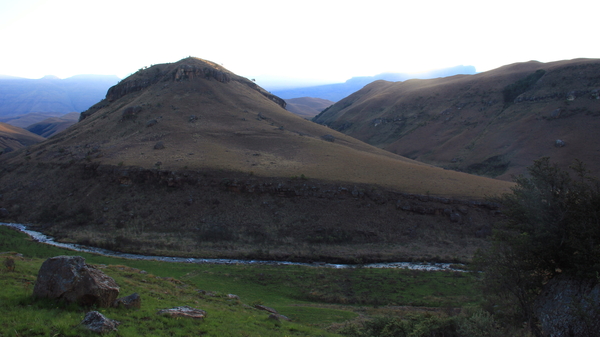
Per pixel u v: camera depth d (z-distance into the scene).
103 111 154.62
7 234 64.38
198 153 98.00
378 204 74.19
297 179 80.44
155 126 120.94
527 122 151.38
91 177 88.25
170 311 17.95
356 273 53.75
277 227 70.44
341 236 67.56
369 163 96.31
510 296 26.56
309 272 53.97
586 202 22.86
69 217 77.00
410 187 78.38
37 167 100.44
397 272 53.91
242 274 51.88
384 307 41.66
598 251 20.38
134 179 83.75
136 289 23.47
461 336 21.84
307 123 145.50
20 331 12.14
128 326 14.65
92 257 55.44
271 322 22.48
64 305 14.86
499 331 21.53
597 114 134.25
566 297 21.62
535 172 25.09
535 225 24.45
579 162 24.42
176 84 156.25
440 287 47.78
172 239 67.56
